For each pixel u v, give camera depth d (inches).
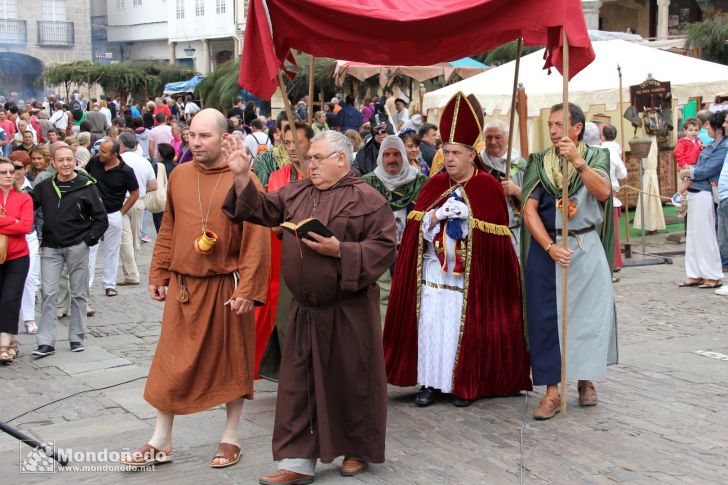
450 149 234.2
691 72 501.4
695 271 402.9
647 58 512.4
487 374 239.0
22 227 285.3
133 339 326.0
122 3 2089.1
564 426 221.0
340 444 187.6
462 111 232.5
